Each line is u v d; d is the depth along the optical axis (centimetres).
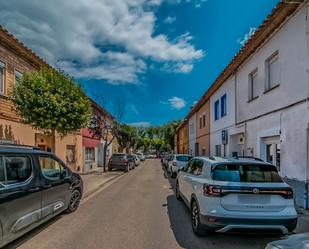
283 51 948
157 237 602
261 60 1133
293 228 547
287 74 919
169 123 7538
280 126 962
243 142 1377
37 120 1180
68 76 1300
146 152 9888
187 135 3806
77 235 618
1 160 526
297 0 815
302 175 823
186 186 779
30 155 619
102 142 3331
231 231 546
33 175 612
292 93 886
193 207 645
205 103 2423
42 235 619
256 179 577
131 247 543
